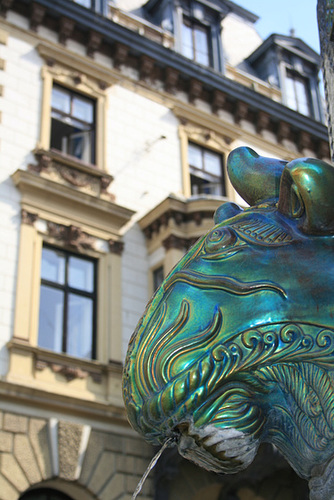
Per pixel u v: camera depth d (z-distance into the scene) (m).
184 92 14.54
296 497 11.00
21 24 12.70
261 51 17.50
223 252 0.82
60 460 9.62
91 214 11.70
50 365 10.12
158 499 10.10
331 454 0.73
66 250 11.25
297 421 0.75
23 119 11.89
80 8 13.12
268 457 10.11
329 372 0.73
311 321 0.75
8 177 11.14
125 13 14.95
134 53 13.84
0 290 10.17
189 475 10.59
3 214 10.77
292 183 0.80
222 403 0.74
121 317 11.31
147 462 10.30
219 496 10.83
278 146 15.56
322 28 1.00
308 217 0.79
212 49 15.87
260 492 10.92
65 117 12.63
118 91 13.48
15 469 9.27
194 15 15.94
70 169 11.98
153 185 13.04
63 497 9.85
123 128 13.23
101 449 10.03
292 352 0.74
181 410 0.73
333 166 0.81
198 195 13.77
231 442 0.74
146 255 12.23
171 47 15.31
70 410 9.99
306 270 0.78
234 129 14.91
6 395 9.52
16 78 12.16
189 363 0.75
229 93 14.85
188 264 0.84
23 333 10.02
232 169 0.97
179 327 0.77
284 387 0.75
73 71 12.98
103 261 11.58
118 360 10.84
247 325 0.75
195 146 14.23
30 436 9.53
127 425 10.39
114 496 9.89
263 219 0.85
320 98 17.56
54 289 10.90
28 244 10.73
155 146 13.44
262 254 0.80
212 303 0.78
